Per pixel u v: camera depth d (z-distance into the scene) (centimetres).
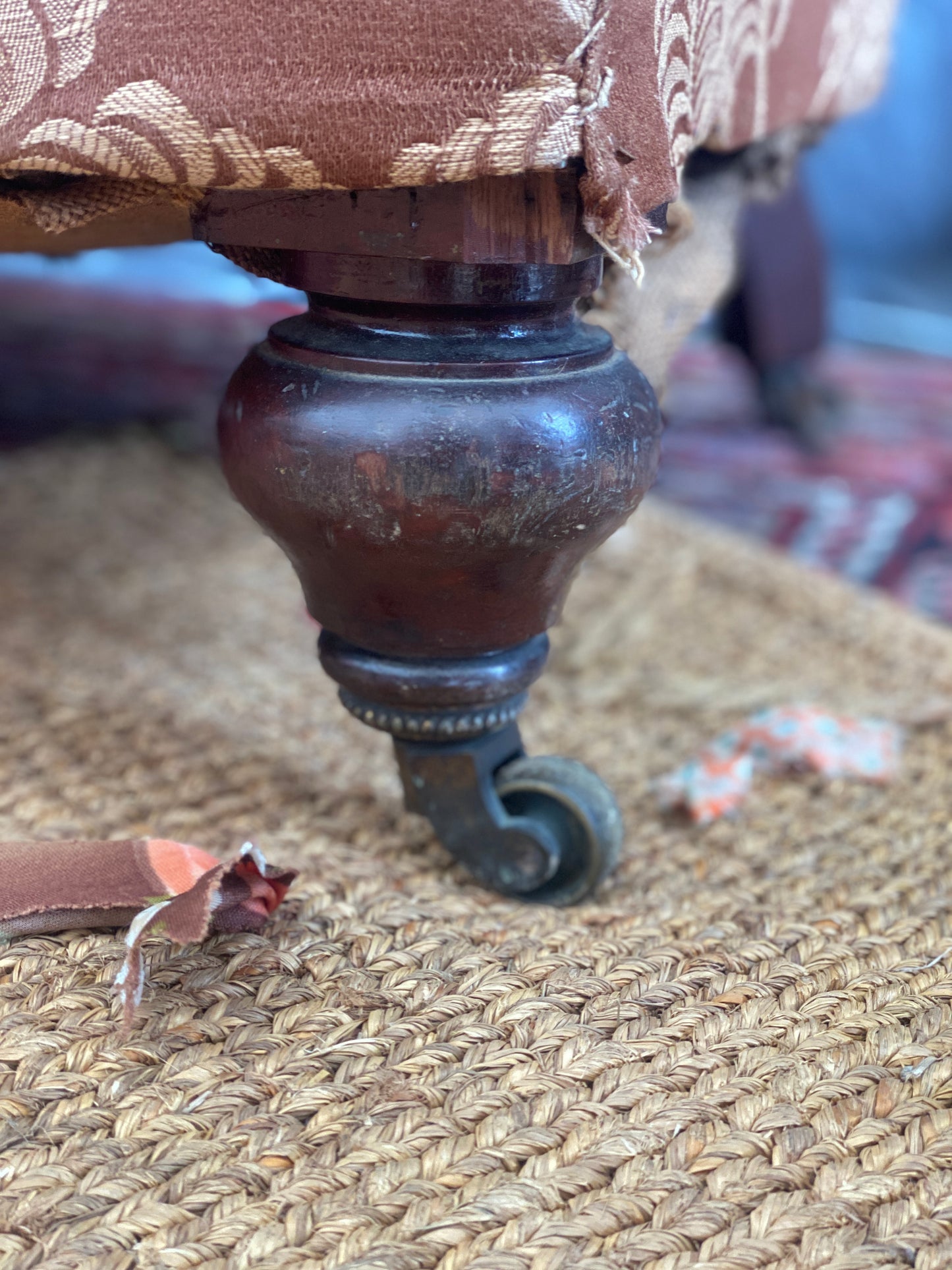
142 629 48
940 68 132
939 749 42
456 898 32
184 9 23
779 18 33
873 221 138
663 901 33
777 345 77
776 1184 25
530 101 22
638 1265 23
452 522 26
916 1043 28
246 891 29
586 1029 28
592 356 27
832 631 52
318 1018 28
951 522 71
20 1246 23
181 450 70
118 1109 26
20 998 27
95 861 29
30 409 76
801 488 75
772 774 40
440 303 26
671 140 25
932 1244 24
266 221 26
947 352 105
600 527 27
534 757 33
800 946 31
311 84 23
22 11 24
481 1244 23
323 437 26
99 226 31
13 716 40
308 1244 23
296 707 43
